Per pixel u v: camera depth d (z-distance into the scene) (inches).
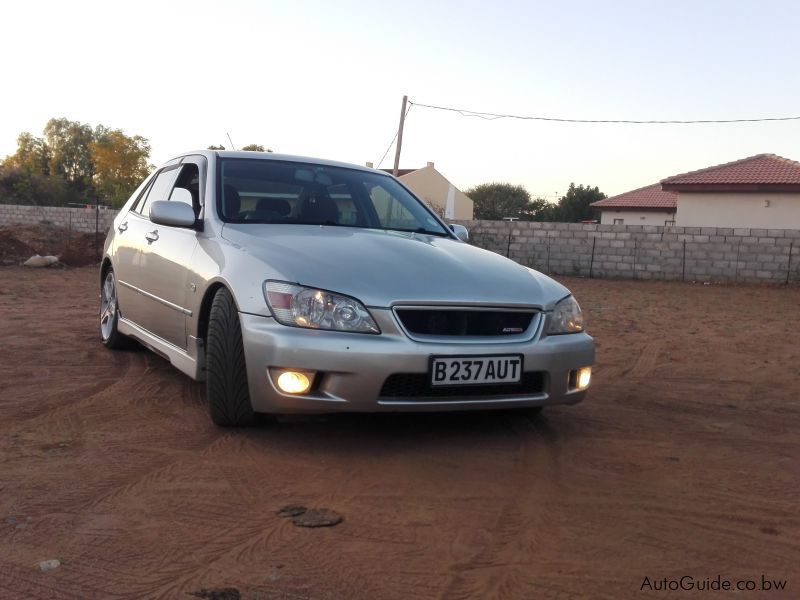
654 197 1636.3
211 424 150.3
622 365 242.2
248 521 105.7
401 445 141.6
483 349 131.3
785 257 686.5
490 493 119.6
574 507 115.4
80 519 104.7
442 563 95.4
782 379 224.8
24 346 230.8
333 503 113.2
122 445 136.7
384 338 127.0
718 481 129.5
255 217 163.5
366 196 184.2
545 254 773.3
